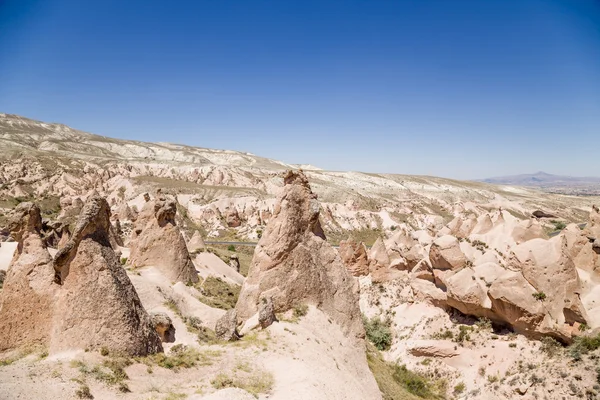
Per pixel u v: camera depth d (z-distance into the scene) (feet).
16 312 64.08
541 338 100.48
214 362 70.13
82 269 63.52
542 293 100.73
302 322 88.17
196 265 164.14
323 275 101.09
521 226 138.51
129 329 63.72
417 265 147.43
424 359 118.73
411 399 94.32
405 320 140.15
